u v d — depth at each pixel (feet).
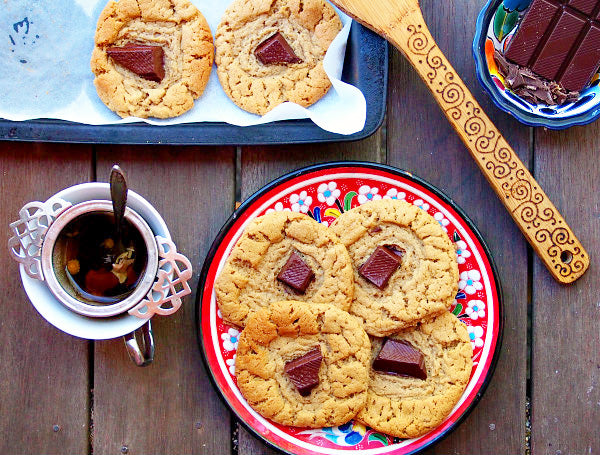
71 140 2.01
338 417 1.95
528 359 2.12
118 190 1.80
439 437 1.98
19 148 2.08
